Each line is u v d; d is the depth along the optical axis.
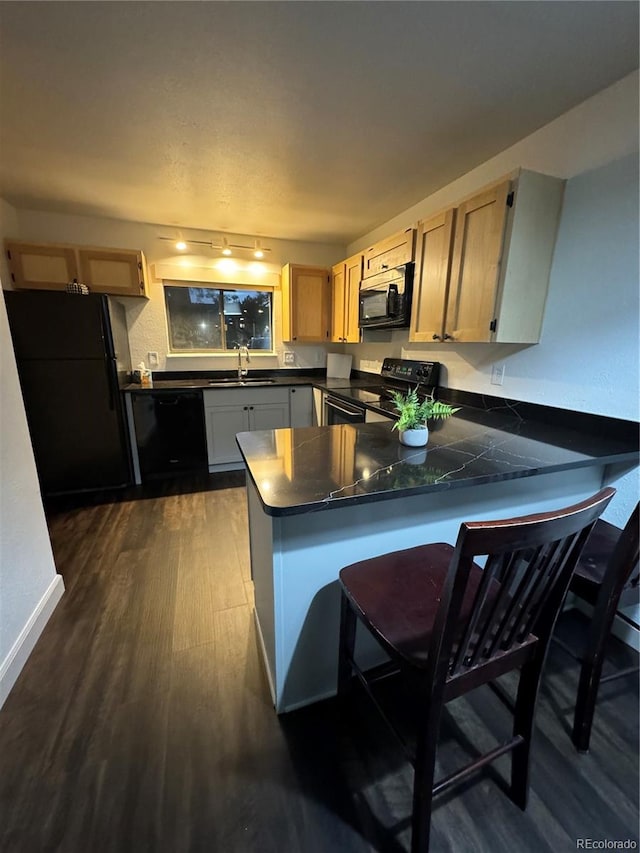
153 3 1.15
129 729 1.23
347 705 1.33
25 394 2.82
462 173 2.32
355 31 1.25
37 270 3.01
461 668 0.85
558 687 1.41
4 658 1.37
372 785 1.09
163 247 3.55
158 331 3.73
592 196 1.62
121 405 3.14
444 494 1.33
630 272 1.51
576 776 1.11
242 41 1.30
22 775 1.09
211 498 3.07
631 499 1.58
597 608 1.11
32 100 1.62
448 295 2.08
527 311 1.83
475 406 2.41
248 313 4.10
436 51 1.33
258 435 1.64
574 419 1.79
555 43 1.29
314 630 1.26
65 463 3.03
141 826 0.98
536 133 1.85
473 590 1.11
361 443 1.53
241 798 1.05
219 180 2.45
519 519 0.66
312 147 2.01
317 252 4.11
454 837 0.97
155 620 1.71
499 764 1.15
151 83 1.51
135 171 2.31
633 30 1.23
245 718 1.28
